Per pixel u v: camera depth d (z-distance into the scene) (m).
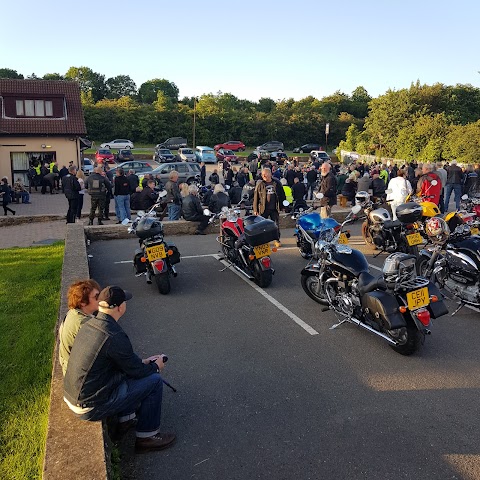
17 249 11.84
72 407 3.52
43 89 33.75
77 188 15.21
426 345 5.89
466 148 35.34
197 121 69.56
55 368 4.45
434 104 51.03
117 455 3.79
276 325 6.52
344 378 5.09
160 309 7.14
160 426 4.25
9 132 30.34
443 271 7.00
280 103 84.69
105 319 3.62
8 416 4.36
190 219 12.08
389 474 3.64
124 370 3.63
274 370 5.28
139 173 28.88
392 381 5.02
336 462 3.78
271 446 3.98
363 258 6.16
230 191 16.73
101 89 99.62
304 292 7.81
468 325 6.49
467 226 7.33
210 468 3.72
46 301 7.59
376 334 5.80
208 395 4.77
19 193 22.52
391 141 48.06
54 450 3.23
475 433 4.14
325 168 11.73
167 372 5.25
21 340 6.06
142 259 7.76
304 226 9.26
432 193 11.66
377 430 4.19
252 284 8.26
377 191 15.63
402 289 5.31
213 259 9.87
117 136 67.00
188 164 29.03
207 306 7.25
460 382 5.00
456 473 3.64
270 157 43.38
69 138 31.61
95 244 11.49
